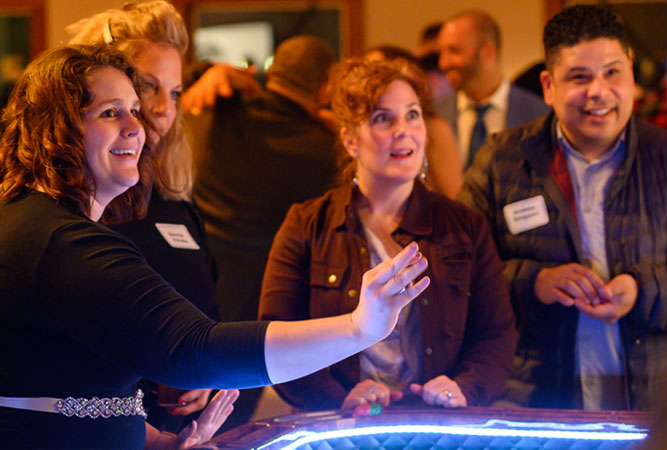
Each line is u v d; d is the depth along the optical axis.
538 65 3.93
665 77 4.50
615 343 2.42
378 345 2.14
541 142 2.57
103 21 2.20
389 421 1.62
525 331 2.50
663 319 2.39
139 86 1.57
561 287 2.38
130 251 1.32
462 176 3.25
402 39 5.13
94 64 1.45
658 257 2.46
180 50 2.25
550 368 2.46
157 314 1.25
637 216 2.45
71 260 1.28
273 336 1.25
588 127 2.40
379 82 2.19
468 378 2.06
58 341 1.32
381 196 2.23
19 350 1.32
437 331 2.14
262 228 3.18
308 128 3.24
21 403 1.33
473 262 2.23
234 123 3.24
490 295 2.21
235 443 1.41
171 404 2.00
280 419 1.61
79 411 1.36
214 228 3.20
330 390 2.08
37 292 1.28
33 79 1.43
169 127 2.22
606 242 2.46
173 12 2.25
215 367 1.24
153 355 1.24
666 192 2.45
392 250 2.20
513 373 2.51
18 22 5.14
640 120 2.57
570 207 2.50
